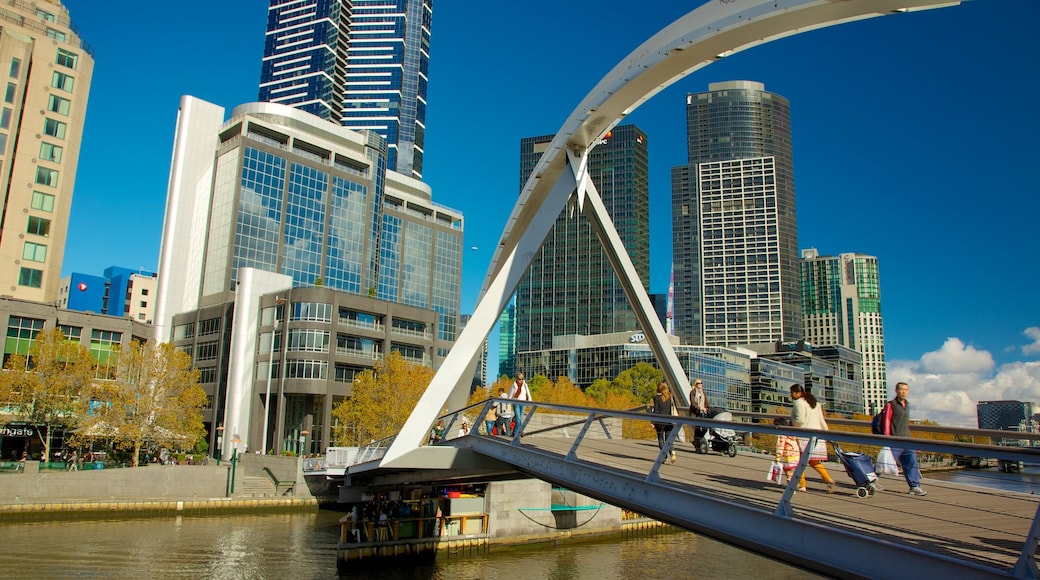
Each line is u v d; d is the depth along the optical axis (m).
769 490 12.37
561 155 23.94
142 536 41.59
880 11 14.61
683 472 14.66
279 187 119.44
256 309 91.25
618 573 34.88
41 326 72.38
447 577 33.31
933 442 8.25
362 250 132.62
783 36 16.55
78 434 58.28
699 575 34.62
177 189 114.19
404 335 97.19
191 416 66.00
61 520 46.25
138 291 147.50
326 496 56.62
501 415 24.03
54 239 77.69
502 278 23.34
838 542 9.11
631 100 20.78
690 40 17.47
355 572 33.88
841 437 9.53
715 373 149.88
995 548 8.12
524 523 41.75
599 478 14.45
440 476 28.17
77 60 82.19
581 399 88.62
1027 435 12.96
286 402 89.50
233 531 44.47
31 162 77.00
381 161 141.88
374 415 68.38
